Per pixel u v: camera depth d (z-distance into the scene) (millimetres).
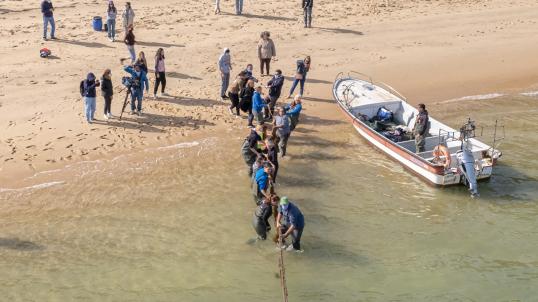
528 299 13789
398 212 16953
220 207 16953
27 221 16156
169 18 32625
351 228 16141
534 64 28266
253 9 34781
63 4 34562
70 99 23016
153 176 18500
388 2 37000
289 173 18766
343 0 37312
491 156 18172
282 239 14812
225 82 23344
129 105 22797
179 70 26094
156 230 15883
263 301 13500
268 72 25766
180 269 14414
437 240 15773
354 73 26500
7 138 20094
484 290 14039
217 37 29969
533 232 16141
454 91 25359
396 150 19188
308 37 30500
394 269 14648
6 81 24188
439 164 17656
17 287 13664
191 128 21422
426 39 31000
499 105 24156
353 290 13914
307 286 14000
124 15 27953
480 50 29812
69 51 27406
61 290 13625
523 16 34969
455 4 37062
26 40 28625
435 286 14125
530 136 21438
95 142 20156
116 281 13969
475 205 17312
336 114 22953
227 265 14602
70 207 16859
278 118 19141
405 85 25750
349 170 19109
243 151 17781
